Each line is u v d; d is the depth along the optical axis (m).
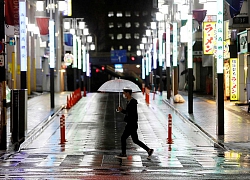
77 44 78.19
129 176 15.48
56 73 94.62
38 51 81.69
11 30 36.16
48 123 35.56
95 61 118.88
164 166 18.17
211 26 49.38
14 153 22.20
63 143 26.09
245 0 38.53
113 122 36.91
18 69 64.00
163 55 72.88
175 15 52.41
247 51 42.91
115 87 21.53
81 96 69.25
